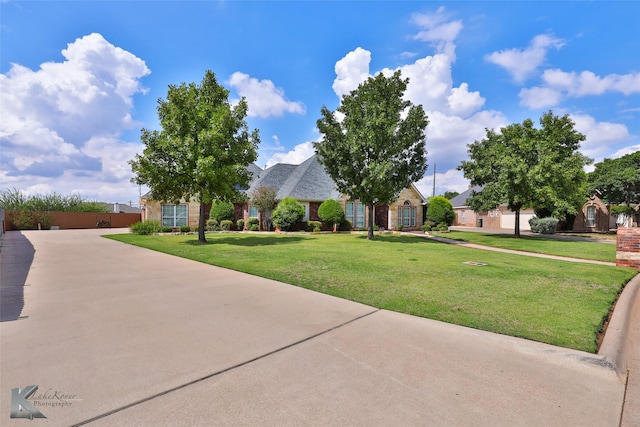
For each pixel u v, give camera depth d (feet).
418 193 99.55
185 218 82.07
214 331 13.38
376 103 53.26
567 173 59.26
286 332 13.28
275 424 7.38
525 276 24.76
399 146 53.06
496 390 8.95
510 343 12.05
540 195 58.49
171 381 9.30
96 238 62.28
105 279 24.00
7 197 112.88
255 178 96.02
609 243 57.36
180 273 26.30
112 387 8.92
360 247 44.62
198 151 45.06
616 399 8.59
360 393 8.75
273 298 18.61
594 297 18.67
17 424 7.23
